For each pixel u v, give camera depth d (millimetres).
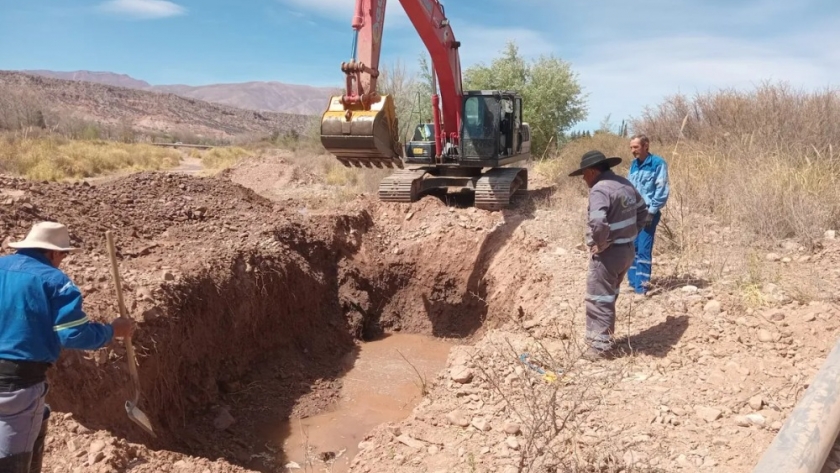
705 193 9664
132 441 5152
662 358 5461
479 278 10258
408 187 12016
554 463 3893
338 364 8961
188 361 6578
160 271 6844
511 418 4816
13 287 3145
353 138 8156
